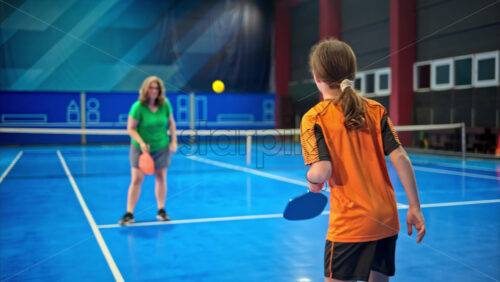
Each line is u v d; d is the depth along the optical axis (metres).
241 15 18.91
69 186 7.04
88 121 17.05
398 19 13.30
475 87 11.61
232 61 18.84
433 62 12.80
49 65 16.45
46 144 16.64
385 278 1.79
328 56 1.71
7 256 3.44
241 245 3.71
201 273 3.04
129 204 4.48
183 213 4.97
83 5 16.70
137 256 3.43
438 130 12.63
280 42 19.56
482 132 11.42
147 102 4.36
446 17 12.36
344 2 16.33
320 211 1.77
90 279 2.94
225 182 7.36
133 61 17.41
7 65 16.02
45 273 3.06
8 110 16.14
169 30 17.83
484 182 7.14
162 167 4.57
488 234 3.99
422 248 3.57
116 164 10.31
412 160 10.80
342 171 1.68
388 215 1.68
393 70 13.53
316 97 6.91
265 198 5.89
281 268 3.14
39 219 4.71
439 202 5.48
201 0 18.20
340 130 1.68
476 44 11.55
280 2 19.27
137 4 17.33
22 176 8.24
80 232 4.16
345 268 1.68
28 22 16.14
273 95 19.55
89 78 16.92
